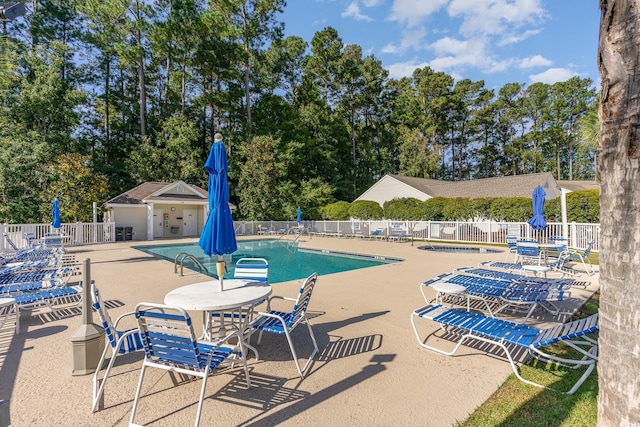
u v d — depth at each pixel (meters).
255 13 32.28
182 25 28.47
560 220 15.56
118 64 32.12
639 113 1.62
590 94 43.78
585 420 2.63
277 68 35.00
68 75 29.27
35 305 6.03
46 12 27.33
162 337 2.69
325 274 9.88
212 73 30.14
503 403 2.91
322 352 3.98
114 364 3.68
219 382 3.29
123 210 21.91
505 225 16.50
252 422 2.66
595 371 3.42
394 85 45.38
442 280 6.21
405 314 5.44
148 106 34.28
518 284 5.57
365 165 41.75
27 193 21.67
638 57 1.62
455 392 3.09
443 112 45.19
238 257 14.61
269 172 28.61
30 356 3.93
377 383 3.26
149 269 10.09
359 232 22.44
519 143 48.62
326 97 40.69
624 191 1.68
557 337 3.25
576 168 47.69
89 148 28.77
